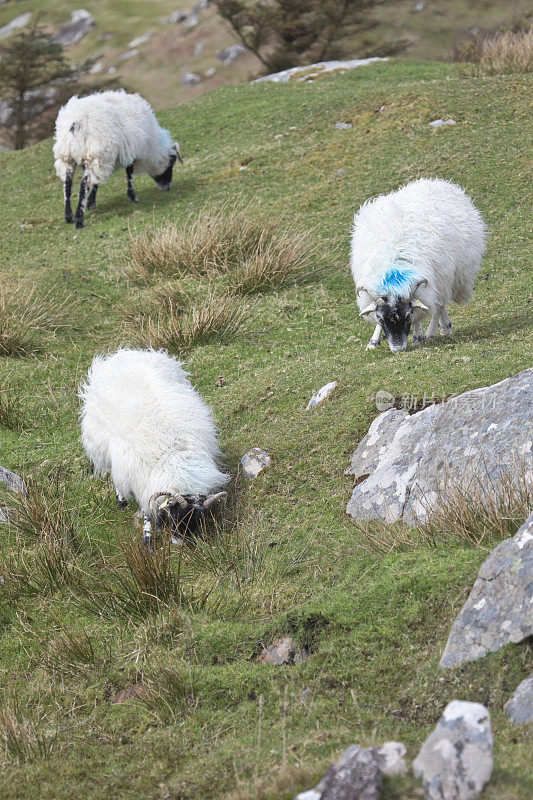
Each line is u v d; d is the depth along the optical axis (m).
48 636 6.95
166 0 65.62
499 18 43.84
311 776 4.22
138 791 4.88
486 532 6.29
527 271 12.98
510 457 6.69
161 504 7.69
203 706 5.69
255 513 7.94
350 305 12.86
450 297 10.55
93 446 8.45
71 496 8.85
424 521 6.85
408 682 5.28
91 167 16.80
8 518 8.40
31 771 5.26
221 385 10.89
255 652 6.09
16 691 6.38
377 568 6.47
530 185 15.59
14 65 34.88
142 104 17.28
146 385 8.45
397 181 16.30
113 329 12.89
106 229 16.89
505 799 3.65
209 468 8.03
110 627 6.89
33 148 22.97
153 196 18.45
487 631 5.09
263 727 5.26
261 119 21.55
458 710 3.94
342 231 15.00
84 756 5.45
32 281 14.31
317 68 26.30
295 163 18.30
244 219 14.89
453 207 10.32
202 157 20.31
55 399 10.87
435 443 7.37
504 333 10.22
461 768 3.72
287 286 13.59
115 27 60.62
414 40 43.31
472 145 17.19
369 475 7.69
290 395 9.59
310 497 7.88
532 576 5.03
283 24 37.75
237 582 7.09
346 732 4.86
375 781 3.76
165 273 14.12
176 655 6.23
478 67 23.44
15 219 18.52
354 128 19.33
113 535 8.24
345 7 37.34
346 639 5.76
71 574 7.58
